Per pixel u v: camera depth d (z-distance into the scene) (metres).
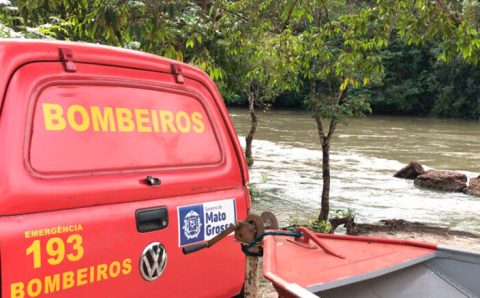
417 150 26.34
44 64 2.39
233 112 49.00
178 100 2.95
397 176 18.06
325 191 10.41
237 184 3.17
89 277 2.36
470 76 51.25
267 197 14.19
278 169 19.00
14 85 2.26
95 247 2.38
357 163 21.30
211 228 2.94
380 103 56.00
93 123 2.51
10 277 2.11
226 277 3.01
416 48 53.62
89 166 2.44
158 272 2.62
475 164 22.30
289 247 3.04
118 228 2.46
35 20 6.51
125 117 2.65
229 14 7.62
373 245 3.27
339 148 26.33
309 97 10.26
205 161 3.00
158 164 2.74
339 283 2.71
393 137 32.31
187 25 6.71
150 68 2.82
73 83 2.48
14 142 2.21
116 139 2.59
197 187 2.89
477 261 3.10
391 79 54.69
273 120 41.97
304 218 11.68
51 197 2.26
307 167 19.62
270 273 2.49
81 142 2.45
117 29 5.94
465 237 8.98
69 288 2.29
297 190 15.16
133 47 6.68
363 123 43.94
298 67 9.91
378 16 7.58
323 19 10.77
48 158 2.31
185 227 2.78
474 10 7.18
